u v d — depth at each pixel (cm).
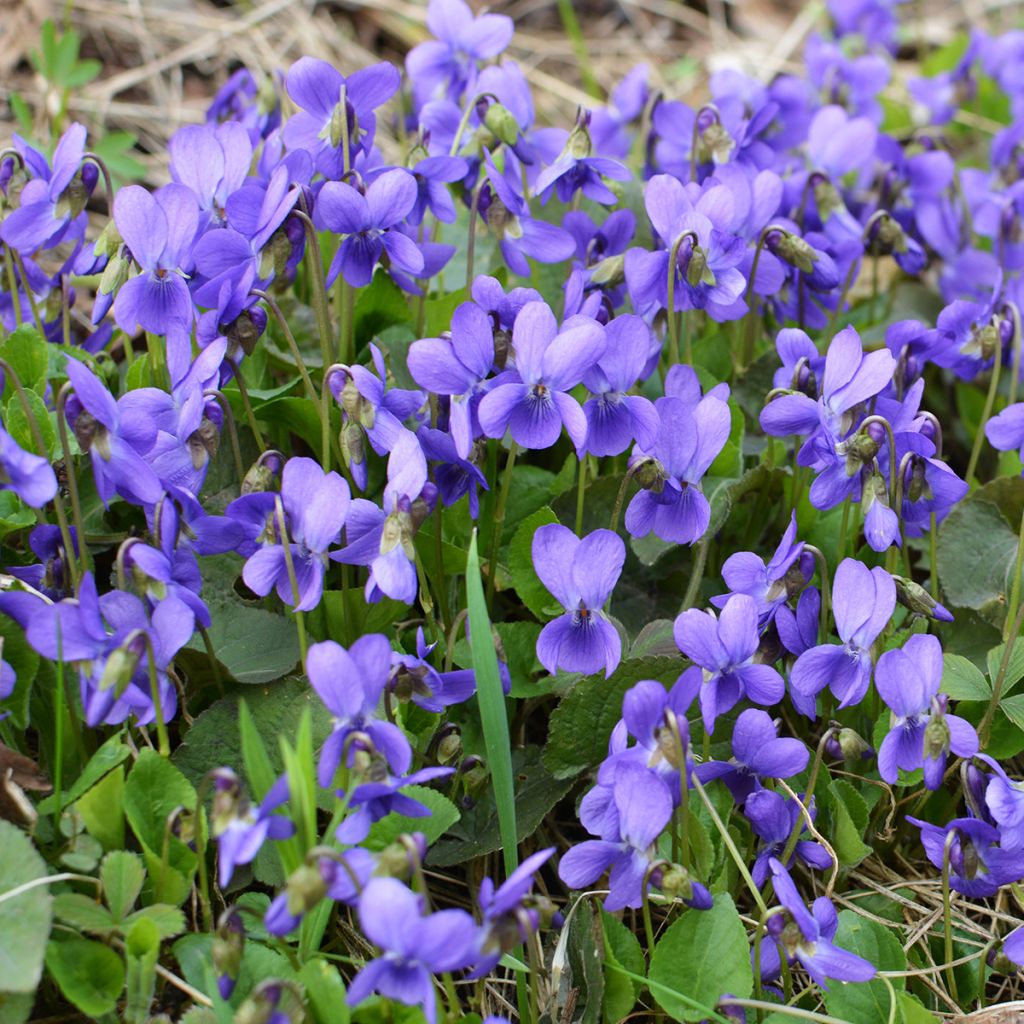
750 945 77
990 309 84
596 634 77
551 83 115
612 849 75
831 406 78
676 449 78
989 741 79
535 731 82
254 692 78
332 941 77
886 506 78
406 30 113
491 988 77
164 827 75
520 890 72
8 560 79
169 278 78
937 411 89
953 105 103
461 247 89
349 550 76
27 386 80
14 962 73
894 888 78
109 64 100
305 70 80
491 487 82
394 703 77
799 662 77
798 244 83
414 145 83
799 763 76
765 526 83
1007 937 75
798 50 127
